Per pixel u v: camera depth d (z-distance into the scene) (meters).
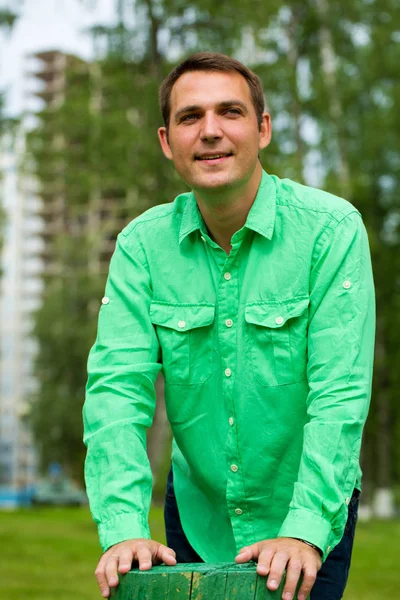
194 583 1.62
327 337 1.99
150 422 2.05
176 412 2.18
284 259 2.09
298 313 2.05
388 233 21.09
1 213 19.72
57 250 24.81
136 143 14.57
